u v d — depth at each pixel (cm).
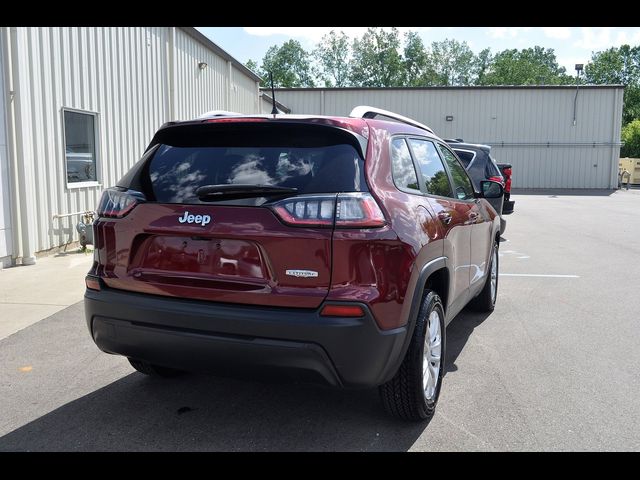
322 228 309
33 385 435
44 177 906
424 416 371
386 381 334
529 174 3356
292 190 319
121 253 351
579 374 464
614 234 1322
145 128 1259
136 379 448
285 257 312
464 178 545
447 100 3338
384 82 7762
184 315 323
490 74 8256
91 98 1034
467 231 482
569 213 1839
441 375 396
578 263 962
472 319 627
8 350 510
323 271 308
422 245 345
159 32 1320
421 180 408
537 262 972
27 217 851
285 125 343
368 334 308
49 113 914
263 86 3359
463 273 476
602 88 3247
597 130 3288
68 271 816
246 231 316
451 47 8275
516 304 693
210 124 356
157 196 347
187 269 332
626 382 447
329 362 306
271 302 313
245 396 416
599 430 367
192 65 1561
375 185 330
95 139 1062
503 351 520
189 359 328
